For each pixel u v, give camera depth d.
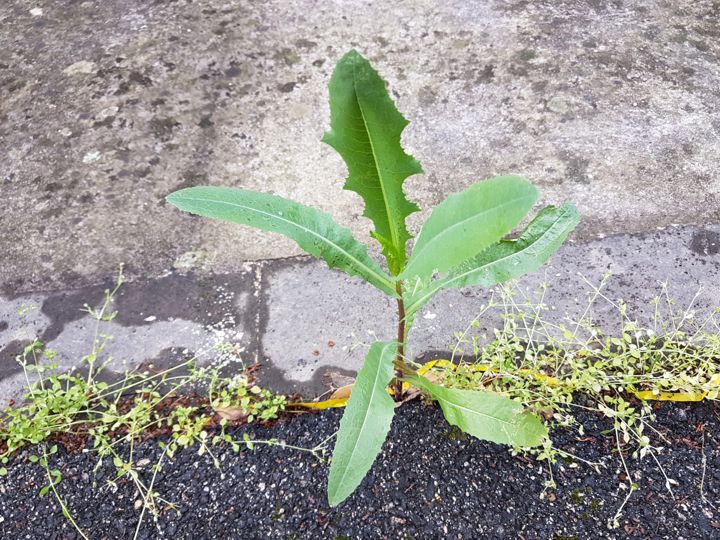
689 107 0.71
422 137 0.69
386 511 0.43
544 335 0.52
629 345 0.49
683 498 0.43
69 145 0.69
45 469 0.46
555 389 0.47
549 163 0.65
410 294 0.41
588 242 0.58
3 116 0.73
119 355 0.52
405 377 0.44
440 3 0.85
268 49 0.79
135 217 0.62
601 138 0.67
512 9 0.84
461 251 0.30
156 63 0.78
